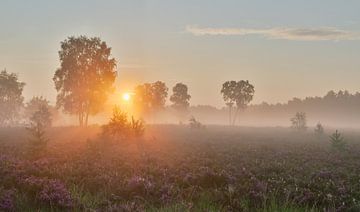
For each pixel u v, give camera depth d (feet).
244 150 100.83
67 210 34.50
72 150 84.94
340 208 36.70
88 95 270.26
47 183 41.57
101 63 269.23
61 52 269.23
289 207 37.04
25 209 34.65
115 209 33.63
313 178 54.49
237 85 455.22
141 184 42.14
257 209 35.68
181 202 35.94
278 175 55.77
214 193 41.06
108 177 48.47
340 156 91.97
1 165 54.39
